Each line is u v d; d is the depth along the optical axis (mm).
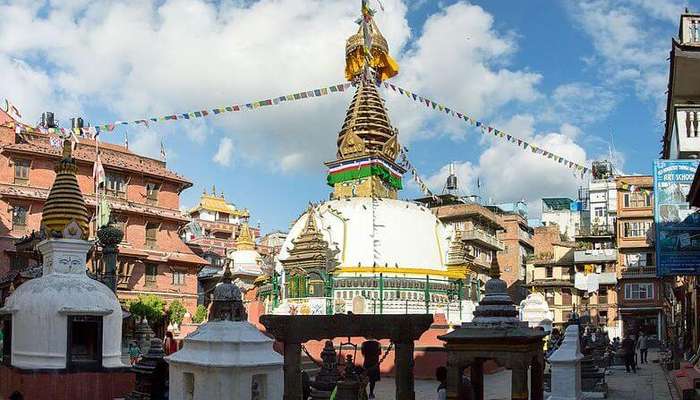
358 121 58844
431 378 34344
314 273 48188
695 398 23266
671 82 31297
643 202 73750
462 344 14125
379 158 57438
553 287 85688
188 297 62781
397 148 59500
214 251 84188
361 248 49844
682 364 36031
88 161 57031
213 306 13961
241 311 13914
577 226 104188
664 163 29219
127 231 58969
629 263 73812
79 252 25109
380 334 14477
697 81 31000
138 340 42750
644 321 72875
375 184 57000
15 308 23625
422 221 53656
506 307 14414
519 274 95938
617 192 74875
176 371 13477
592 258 82250
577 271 83938
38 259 35906
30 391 22219
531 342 14164
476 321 14359
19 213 54031
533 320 42781
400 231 51594
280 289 51031
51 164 56125
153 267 60562
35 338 23109
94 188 57281
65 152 26141
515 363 13688
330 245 49969
